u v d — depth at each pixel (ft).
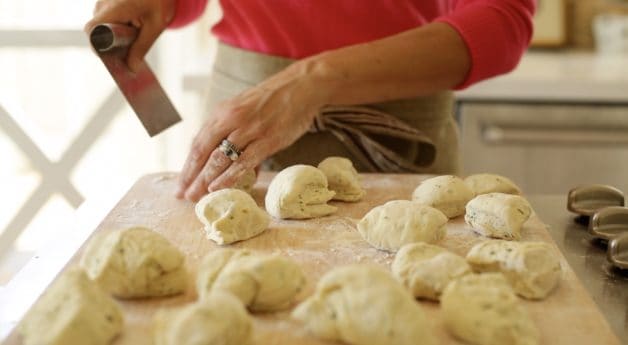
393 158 3.66
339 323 1.90
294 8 3.67
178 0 3.91
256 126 3.09
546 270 2.23
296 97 3.12
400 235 2.60
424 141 3.64
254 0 3.73
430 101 3.78
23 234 6.98
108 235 2.30
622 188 6.19
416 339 1.80
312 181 3.01
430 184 3.05
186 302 2.21
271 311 2.11
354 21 3.67
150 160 7.04
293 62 3.76
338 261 2.56
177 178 3.53
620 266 2.43
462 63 3.29
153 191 3.33
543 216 3.09
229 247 2.67
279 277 2.09
